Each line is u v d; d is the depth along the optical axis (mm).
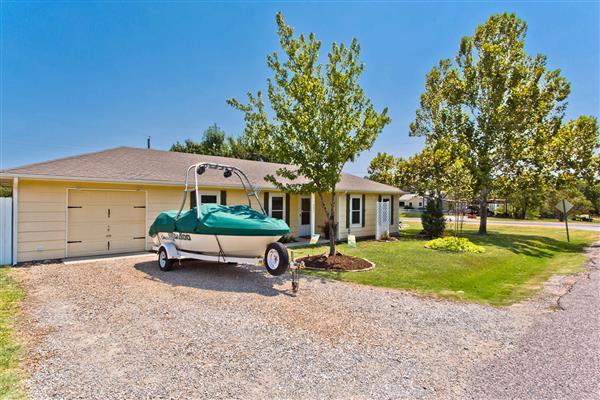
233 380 3305
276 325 4855
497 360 3852
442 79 22656
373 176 32469
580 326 5031
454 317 5410
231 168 9156
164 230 8953
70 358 3707
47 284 7039
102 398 2924
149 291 6598
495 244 15914
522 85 18844
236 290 6781
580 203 38375
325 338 4434
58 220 9938
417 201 64938
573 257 13211
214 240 7898
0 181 9867
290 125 9438
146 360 3689
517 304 6281
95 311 5352
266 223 7691
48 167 9727
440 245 13664
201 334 4461
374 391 3160
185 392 3057
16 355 3744
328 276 8312
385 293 6840
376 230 16734
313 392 3123
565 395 3084
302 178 15969
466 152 20297
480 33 20109
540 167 19156
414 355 3979
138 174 11062
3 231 8977
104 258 10180
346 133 9406
